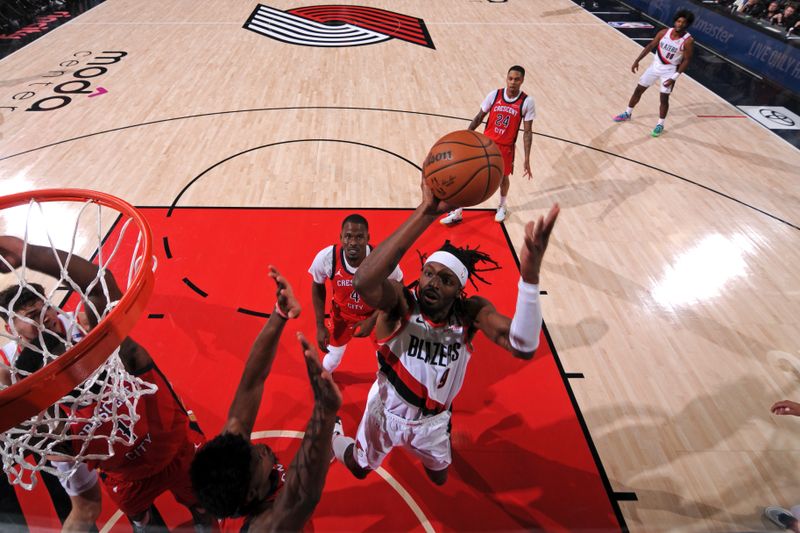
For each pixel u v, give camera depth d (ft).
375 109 24.31
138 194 17.89
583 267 15.78
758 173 20.80
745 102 26.78
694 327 13.92
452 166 6.23
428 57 30.58
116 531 9.15
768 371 12.75
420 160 20.52
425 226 5.98
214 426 10.94
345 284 10.43
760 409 11.85
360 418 11.20
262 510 5.00
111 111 23.41
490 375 12.33
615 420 11.48
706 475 10.48
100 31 33.01
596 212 18.22
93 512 8.77
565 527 9.53
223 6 38.32
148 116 23.09
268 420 11.15
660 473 10.49
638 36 35.32
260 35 33.04
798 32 28.22
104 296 7.39
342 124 22.91
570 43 33.65
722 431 11.34
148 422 7.81
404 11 38.17
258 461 4.99
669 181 20.10
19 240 7.25
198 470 4.71
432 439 8.41
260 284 14.46
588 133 23.27
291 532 4.87
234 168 19.61
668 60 21.85
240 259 15.28
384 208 17.66
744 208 18.70
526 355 6.72
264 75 27.55
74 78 26.45
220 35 32.83
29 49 29.96
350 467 9.46
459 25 36.01
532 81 28.09
